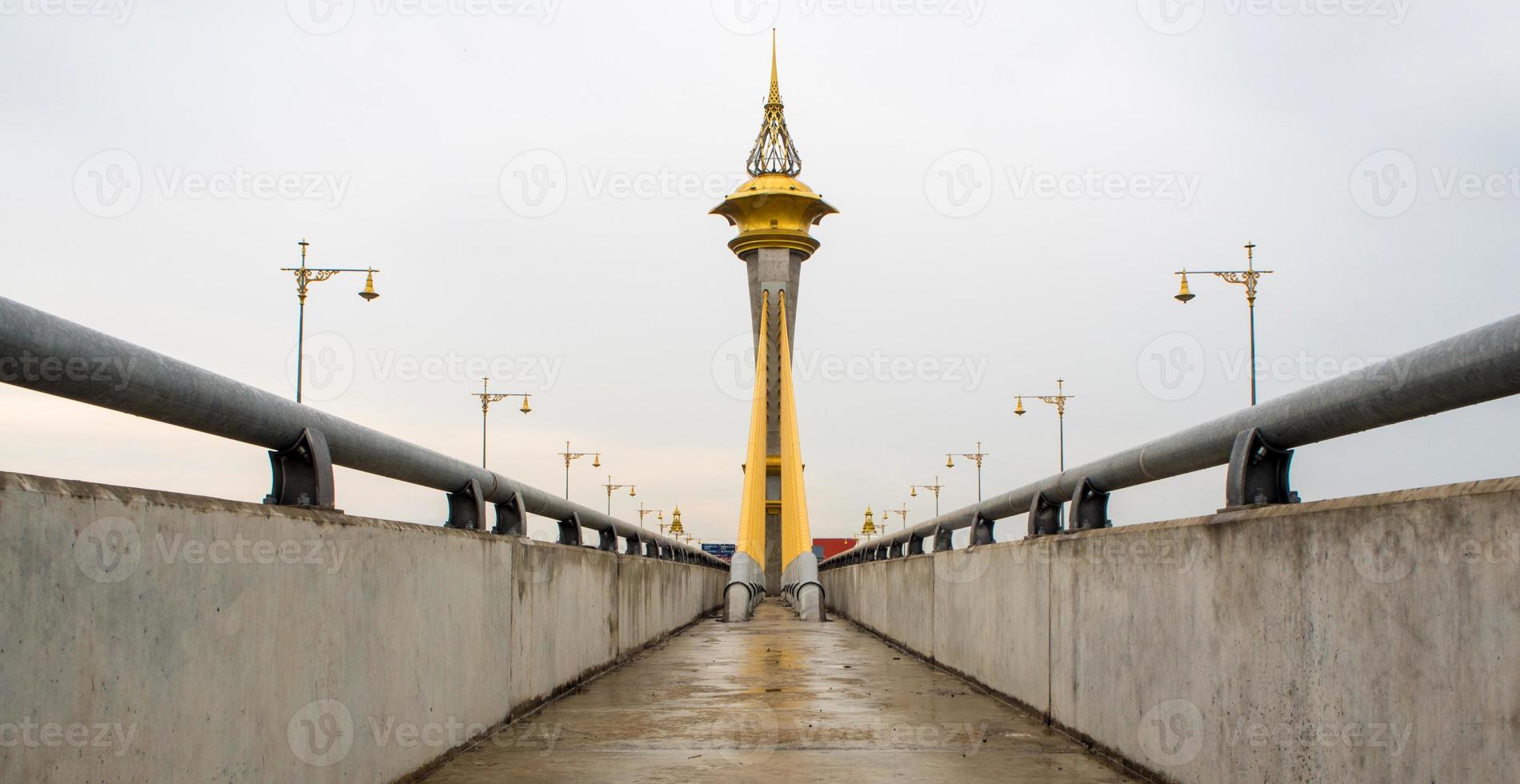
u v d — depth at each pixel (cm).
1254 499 410
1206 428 460
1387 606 304
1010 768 532
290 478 414
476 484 640
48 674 245
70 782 251
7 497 234
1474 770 268
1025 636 720
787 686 886
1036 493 743
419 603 497
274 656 351
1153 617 484
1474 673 269
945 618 1012
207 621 312
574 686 848
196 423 344
